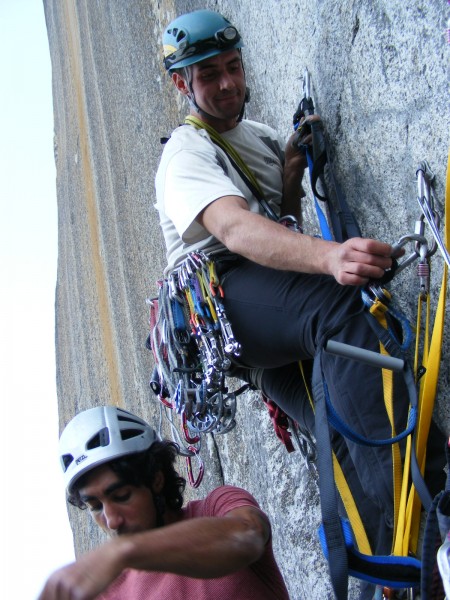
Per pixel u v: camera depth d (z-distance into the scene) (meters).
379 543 2.30
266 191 2.82
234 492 2.16
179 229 2.49
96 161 8.98
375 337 2.21
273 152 2.94
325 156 2.79
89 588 1.50
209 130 2.72
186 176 2.51
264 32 3.51
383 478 2.16
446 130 2.36
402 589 2.24
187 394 2.66
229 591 2.06
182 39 2.63
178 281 2.66
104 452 2.15
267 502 3.92
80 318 10.98
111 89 7.91
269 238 2.26
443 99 2.37
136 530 2.14
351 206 2.86
